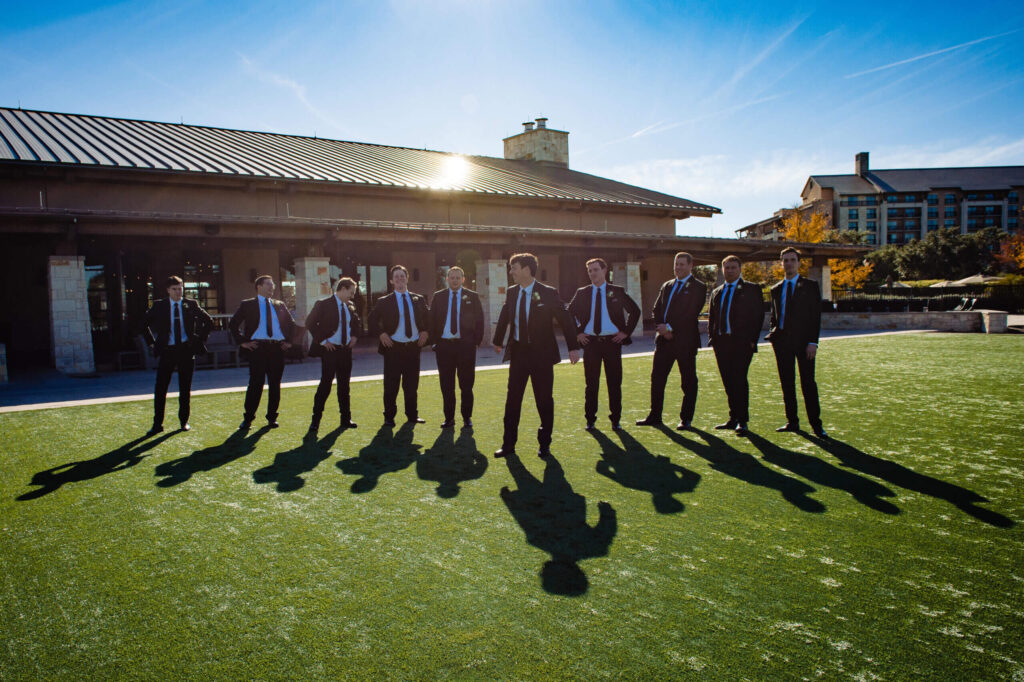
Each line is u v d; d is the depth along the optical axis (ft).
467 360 20.12
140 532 11.32
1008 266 180.24
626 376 31.35
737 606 8.23
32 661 7.41
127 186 47.57
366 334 59.06
